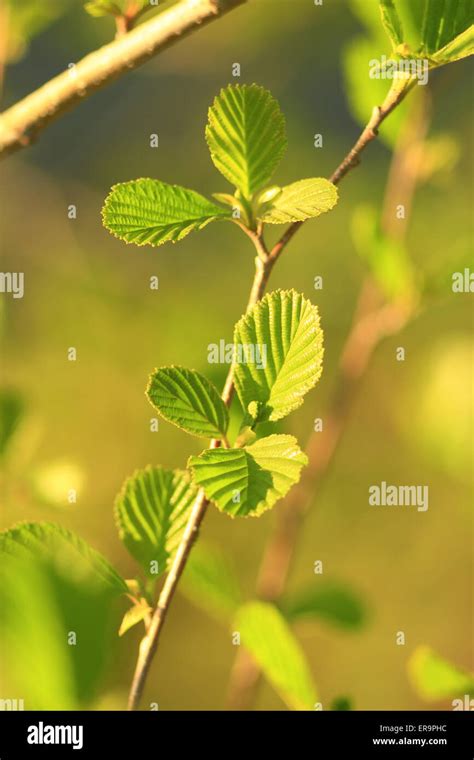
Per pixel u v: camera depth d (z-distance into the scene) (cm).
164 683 169
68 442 187
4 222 237
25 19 84
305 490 103
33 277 222
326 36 263
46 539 53
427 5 55
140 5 60
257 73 275
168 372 55
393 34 56
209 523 182
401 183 108
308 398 212
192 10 57
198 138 277
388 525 195
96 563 55
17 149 60
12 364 194
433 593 186
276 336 54
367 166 258
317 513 193
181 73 279
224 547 181
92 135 273
